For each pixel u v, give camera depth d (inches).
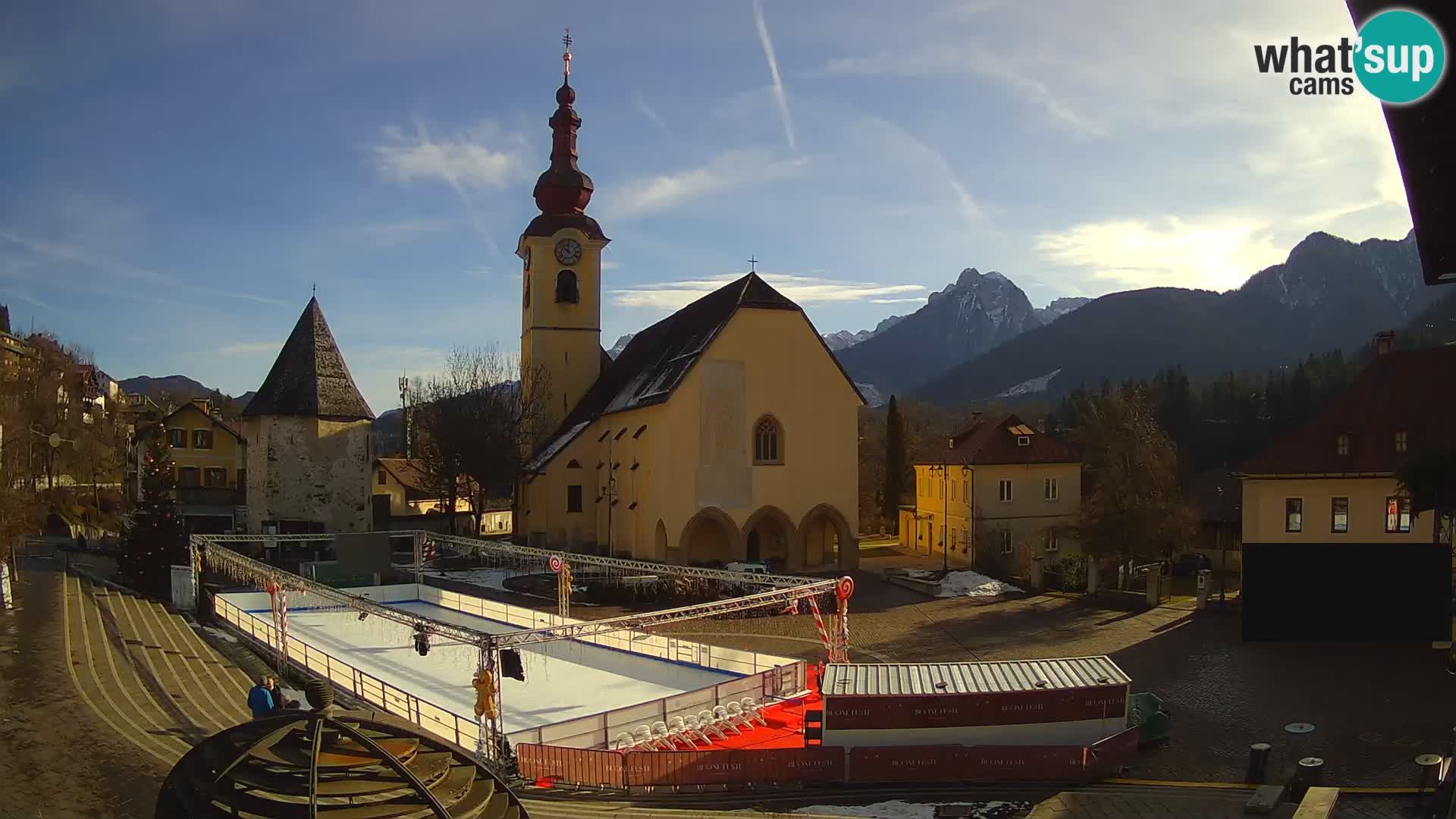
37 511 1945.1
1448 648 1257.4
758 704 1080.2
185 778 338.3
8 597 1412.4
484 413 2637.8
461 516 3390.7
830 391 2128.4
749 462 2074.3
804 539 2113.7
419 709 999.6
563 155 2920.8
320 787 319.9
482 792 353.1
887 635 1476.4
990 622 1551.4
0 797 679.7
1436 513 1283.2
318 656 1206.9
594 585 1811.0
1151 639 1387.8
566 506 2541.8
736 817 732.0
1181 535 1857.8
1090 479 2827.3
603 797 809.5
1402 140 260.8
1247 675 1167.6
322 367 2454.5
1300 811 561.0
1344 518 1482.5
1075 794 776.3
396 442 5890.8
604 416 2472.9
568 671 1305.4
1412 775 816.9
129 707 936.3
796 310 2113.7
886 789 818.8
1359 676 1142.3
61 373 2465.6
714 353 2057.1
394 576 2186.3
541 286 2861.7
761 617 1628.9
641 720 987.9
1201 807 714.8
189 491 2967.5
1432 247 345.1
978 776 836.0
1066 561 1969.7
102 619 1385.3
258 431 2404.0
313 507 2399.1
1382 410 1508.4
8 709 880.3
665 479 2064.5
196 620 1572.3
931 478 2618.1
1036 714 883.4
